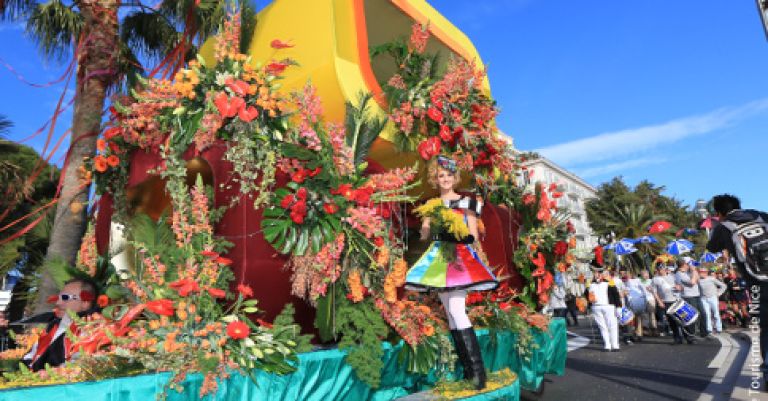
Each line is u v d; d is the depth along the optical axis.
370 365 2.51
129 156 3.09
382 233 2.70
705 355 7.57
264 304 2.54
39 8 8.12
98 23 5.81
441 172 3.25
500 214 4.57
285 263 2.52
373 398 2.72
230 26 2.81
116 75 6.10
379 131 3.28
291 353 2.24
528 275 4.44
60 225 5.15
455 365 3.23
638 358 7.69
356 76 3.43
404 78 3.94
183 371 1.89
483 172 4.36
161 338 2.01
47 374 1.84
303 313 2.77
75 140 5.36
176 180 2.53
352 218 2.62
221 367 1.98
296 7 3.77
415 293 3.69
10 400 1.59
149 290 2.28
